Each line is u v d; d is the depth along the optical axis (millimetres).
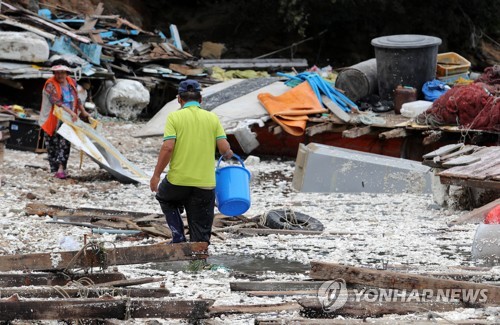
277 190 30312
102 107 47719
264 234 22172
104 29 52500
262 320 12953
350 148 36812
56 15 52531
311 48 74688
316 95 37469
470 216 23422
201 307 13227
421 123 34656
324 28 74375
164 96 52656
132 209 25688
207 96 38688
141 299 13328
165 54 51906
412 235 21859
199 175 18406
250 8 72875
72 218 22734
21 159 33656
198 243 15875
